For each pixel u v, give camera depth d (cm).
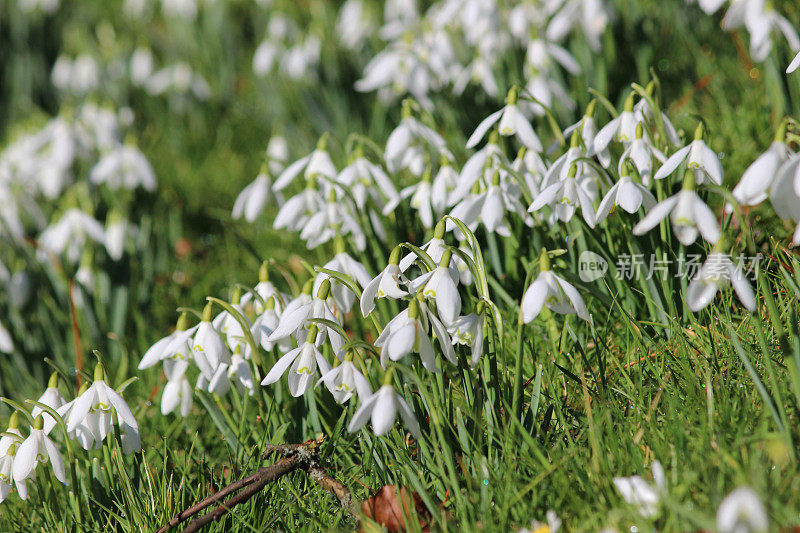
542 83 184
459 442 155
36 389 177
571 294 151
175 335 158
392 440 157
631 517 147
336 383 152
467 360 155
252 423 164
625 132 162
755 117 178
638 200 156
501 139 168
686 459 150
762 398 154
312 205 169
